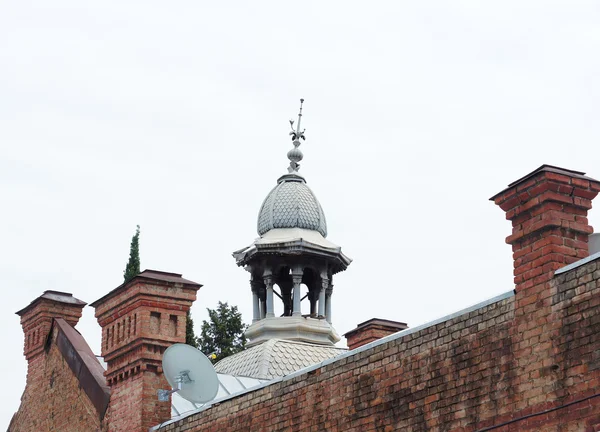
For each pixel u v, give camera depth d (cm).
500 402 1852
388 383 2098
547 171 1850
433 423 1978
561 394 1750
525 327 1838
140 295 3016
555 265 1817
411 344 2066
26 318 3703
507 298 1884
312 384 2300
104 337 3152
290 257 4228
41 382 3541
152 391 2948
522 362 1828
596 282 1731
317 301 4266
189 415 2700
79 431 3206
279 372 3869
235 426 2514
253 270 4294
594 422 1686
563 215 1848
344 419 2189
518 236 1884
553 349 1778
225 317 6312
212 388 2781
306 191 4431
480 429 1878
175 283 3064
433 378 1997
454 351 1966
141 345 2972
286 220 4344
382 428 2091
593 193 1881
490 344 1897
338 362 2241
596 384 1695
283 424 2359
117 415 3014
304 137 4675
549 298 1803
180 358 2792
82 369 3253
